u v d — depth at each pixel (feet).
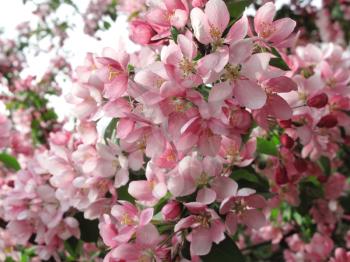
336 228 2.68
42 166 1.91
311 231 2.57
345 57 1.99
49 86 3.45
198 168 1.32
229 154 1.47
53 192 1.86
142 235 1.25
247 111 1.27
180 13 1.31
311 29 3.44
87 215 1.62
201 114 1.18
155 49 1.52
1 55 4.11
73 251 1.98
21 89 3.35
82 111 1.50
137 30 1.44
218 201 1.33
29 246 2.34
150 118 1.24
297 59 1.96
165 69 1.18
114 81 1.36
